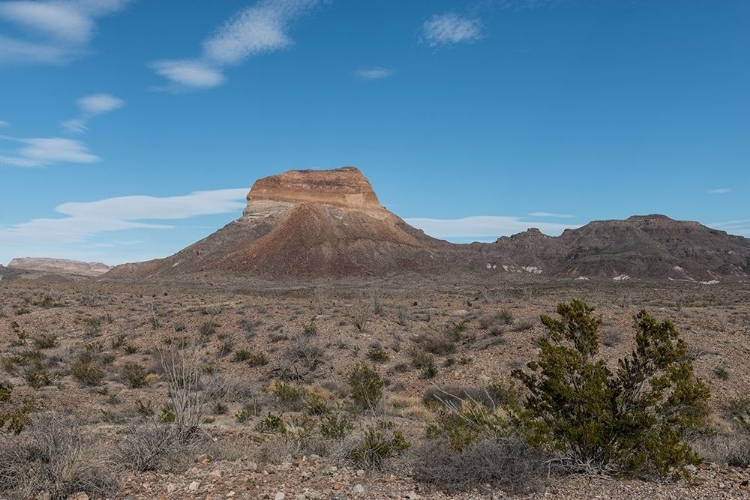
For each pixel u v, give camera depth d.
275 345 25.55
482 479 6.29
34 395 15.66
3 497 5.48
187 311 37.16
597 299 49.88
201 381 16.20
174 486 6.07
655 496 5.93
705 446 8.92
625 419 6.79
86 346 26.94
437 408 14.38
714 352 19.56
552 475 6.62
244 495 5.80
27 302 42.81
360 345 24.98
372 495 5.94
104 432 9.77
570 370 7.15
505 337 23.70
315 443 8.59
